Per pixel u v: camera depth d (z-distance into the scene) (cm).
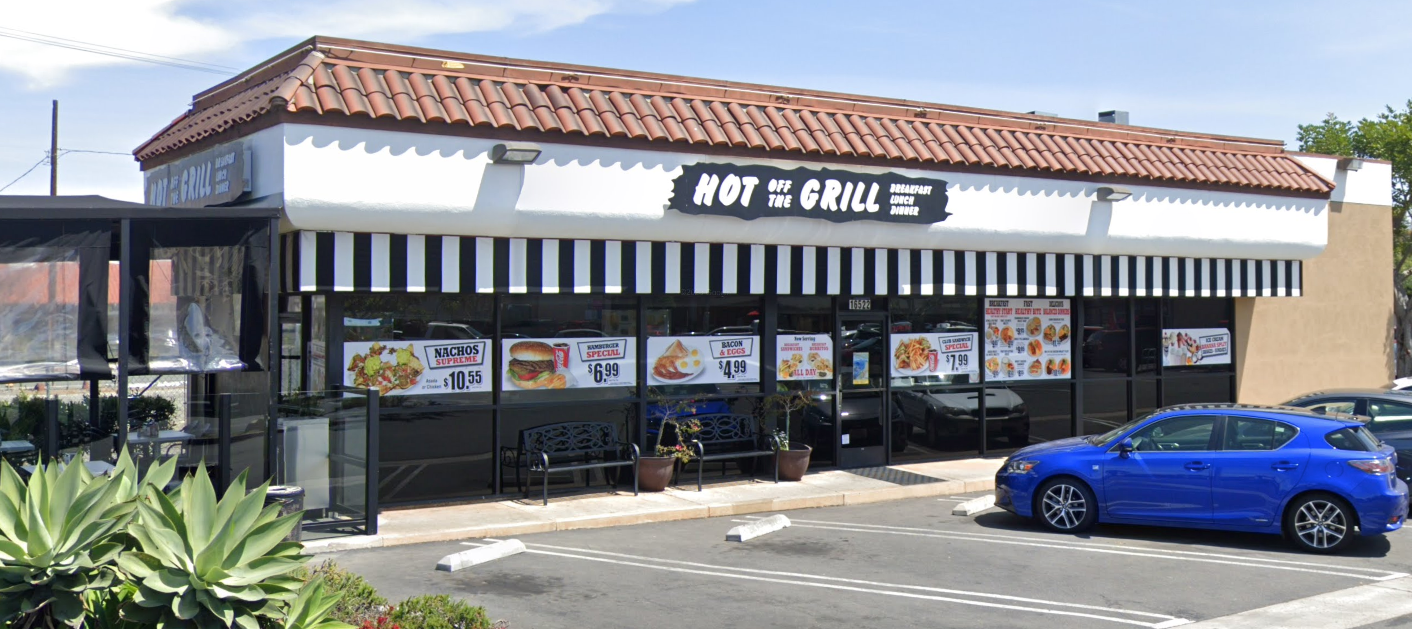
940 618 895
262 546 547
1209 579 1042
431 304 1377
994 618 898
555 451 1443
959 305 1800
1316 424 1184
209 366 1130
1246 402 2073
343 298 1312
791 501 1449
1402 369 2847
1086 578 1045
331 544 1149
